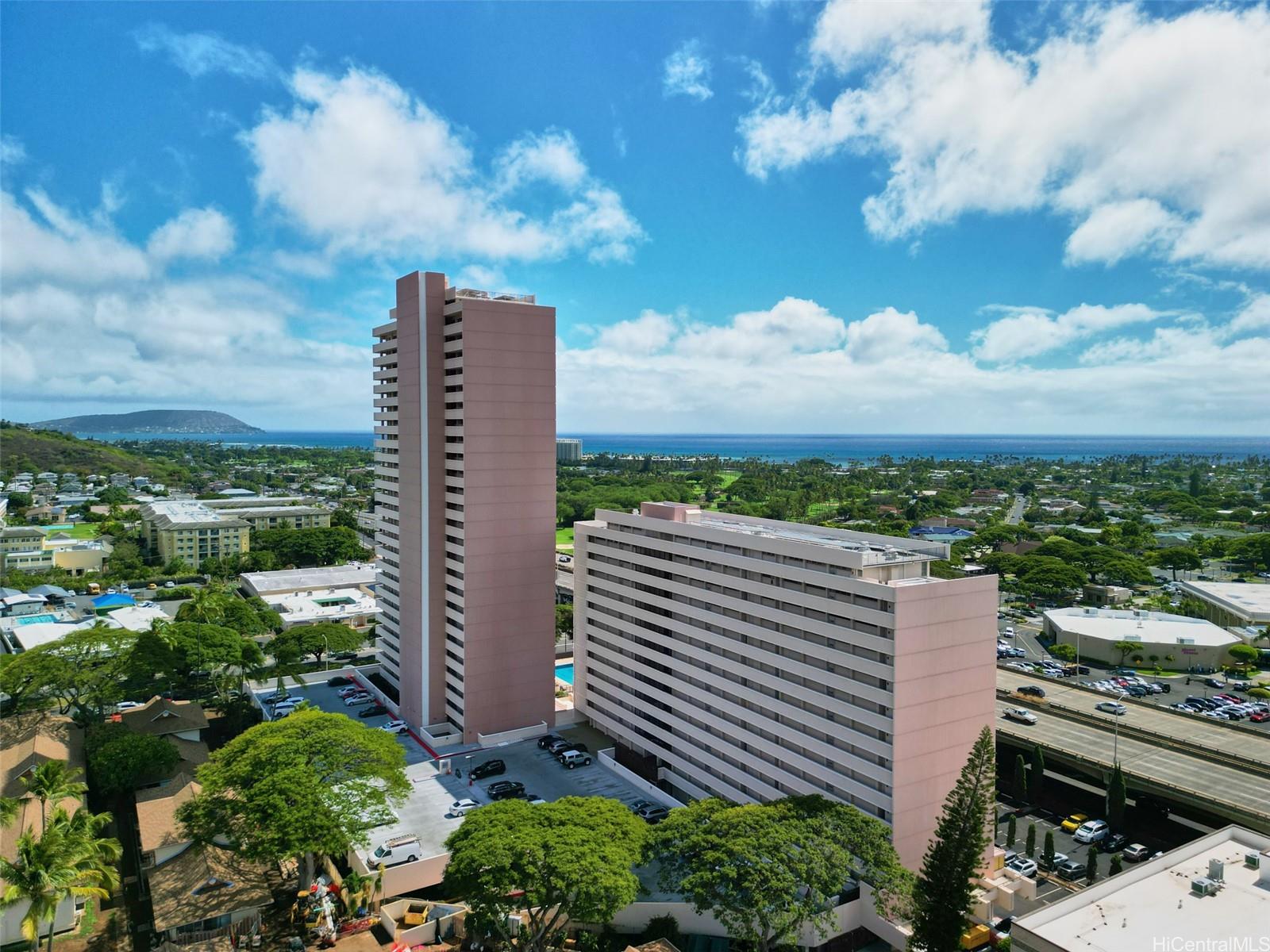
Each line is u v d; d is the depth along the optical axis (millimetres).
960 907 62219
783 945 66500
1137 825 95500
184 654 120250
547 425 114125
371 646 163875
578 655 118688
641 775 102062
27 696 114125
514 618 113812
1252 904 55969
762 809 68188
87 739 102625
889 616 70250
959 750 74375
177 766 95438
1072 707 124062
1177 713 119188
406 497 118125
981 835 63062
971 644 74562
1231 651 153500
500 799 94438
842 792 75562
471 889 60531
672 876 65688
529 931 67125
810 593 79125
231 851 76562
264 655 141875
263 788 71938
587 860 61250
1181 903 56000
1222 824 93875
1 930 66750
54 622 160250
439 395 112250
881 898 69625
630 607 105875
